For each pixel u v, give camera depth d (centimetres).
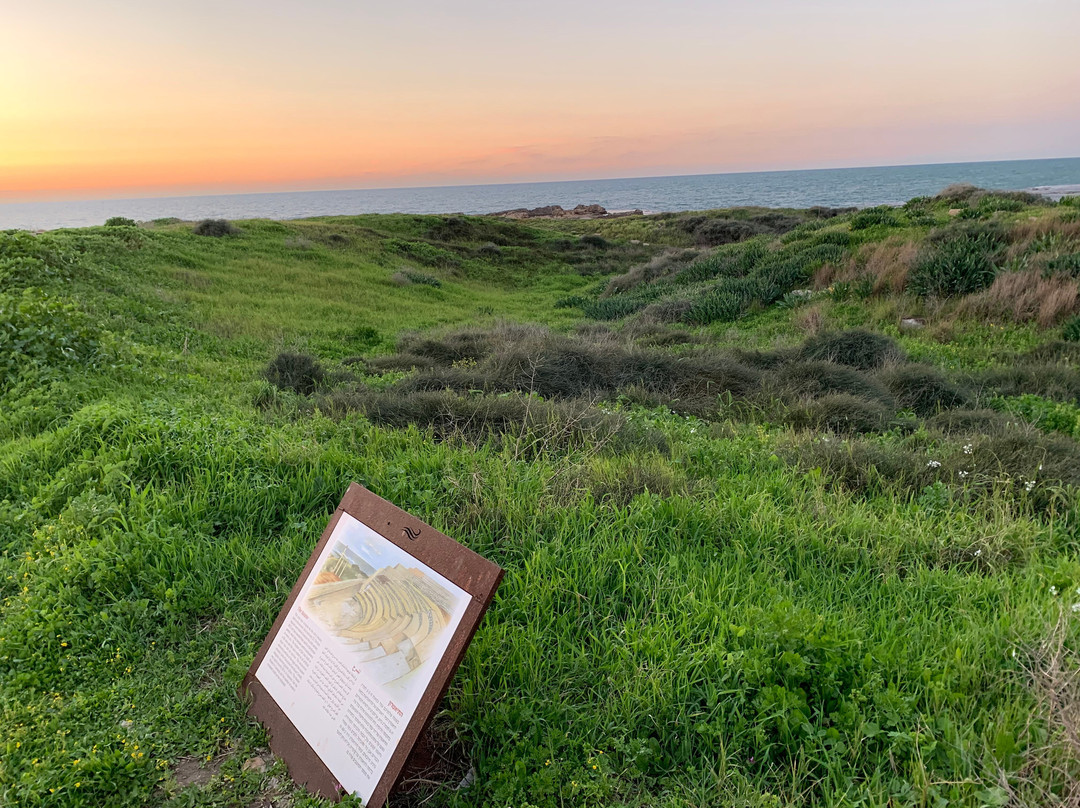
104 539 358
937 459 521
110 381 688
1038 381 838
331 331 1386
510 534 376
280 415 654
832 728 228
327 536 280
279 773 237
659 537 376
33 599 317
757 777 221
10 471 452
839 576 344
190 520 385
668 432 616
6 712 255
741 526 384
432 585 231
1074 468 480
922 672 250
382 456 491
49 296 1023
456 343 1170
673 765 230
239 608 323
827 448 530
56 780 223
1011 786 204
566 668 273
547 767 225
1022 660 258
